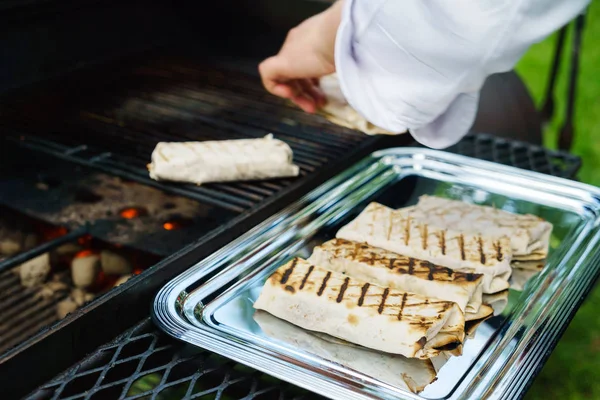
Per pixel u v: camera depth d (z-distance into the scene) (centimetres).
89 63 162
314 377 83
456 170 125
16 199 124
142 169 122
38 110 142
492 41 90
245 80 161
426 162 127
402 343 89
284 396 83
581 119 312
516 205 117
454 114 107
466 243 106
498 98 156
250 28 170
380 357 90
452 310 92
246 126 140
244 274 99
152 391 83
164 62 168
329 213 113
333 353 90
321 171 121
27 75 151
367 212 112
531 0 88
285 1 162
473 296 98
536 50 407
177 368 87
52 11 149
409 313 91
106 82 156
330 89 116
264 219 111
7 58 147
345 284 96
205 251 102
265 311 94
